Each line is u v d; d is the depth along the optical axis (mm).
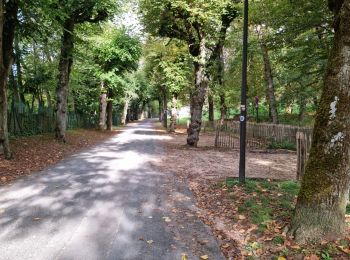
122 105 64312
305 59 18250
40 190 8953
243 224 6395
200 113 21156
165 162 14312
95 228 6258
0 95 12812
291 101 31234
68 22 20000
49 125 24953
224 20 20516
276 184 9195
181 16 19719
